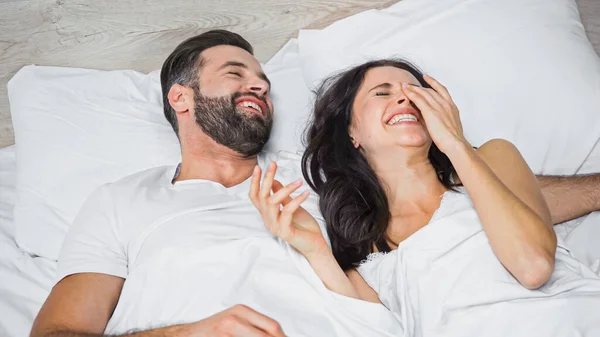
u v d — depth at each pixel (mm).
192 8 2213
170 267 1522
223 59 1845
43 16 2209
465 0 2031
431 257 1478
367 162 1685
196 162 1803
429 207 1631
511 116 1888
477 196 1445
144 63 2227
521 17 1987
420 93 1531
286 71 2072
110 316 1561
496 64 1932
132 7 2209
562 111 1883
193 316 1472
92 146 1927
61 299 1536
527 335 1353
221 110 1772
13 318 1622
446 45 1973
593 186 1722
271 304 1463
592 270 1562
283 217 1411
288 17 2209
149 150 1920
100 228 1636
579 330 1335
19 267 1776
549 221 1496
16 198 1991
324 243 1482
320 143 1746
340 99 1724
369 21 2061
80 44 2221
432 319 1423
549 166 1869
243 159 1813
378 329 1411
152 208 1647
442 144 1490
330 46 2055
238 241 1529
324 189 1690
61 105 2004
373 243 1630
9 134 2229
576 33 2004
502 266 1444
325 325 1426
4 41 2209
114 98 2023
